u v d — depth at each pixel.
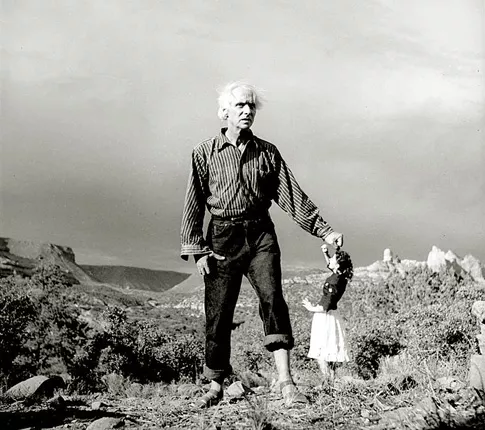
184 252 4.26
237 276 4.29
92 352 21.70
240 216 4.22
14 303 22.64
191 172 4.26
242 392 5.20
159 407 4.91
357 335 13.55
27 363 21.25
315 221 4.32
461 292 31.44
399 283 35.44
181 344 23.55
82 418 4.55
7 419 4.54
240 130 4.23
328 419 3.91
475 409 3.86
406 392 4.60
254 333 21.92
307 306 8.16
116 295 105.06
